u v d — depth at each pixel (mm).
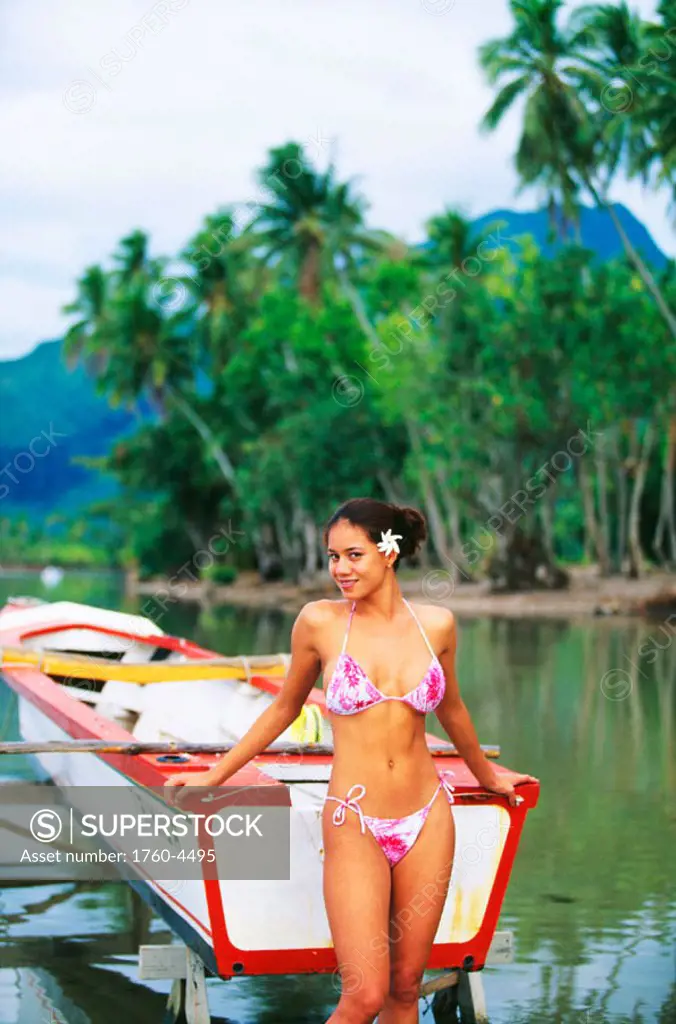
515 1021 4559
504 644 20141
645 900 6012
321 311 39031
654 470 44188
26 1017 4555
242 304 48156
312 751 5082
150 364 49719
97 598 35688
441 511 43125
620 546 37969
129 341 49375
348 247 44469
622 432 36875
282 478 39375
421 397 32750
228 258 47750
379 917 3523
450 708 3941
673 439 38062
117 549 76750
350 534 3676
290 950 4219
